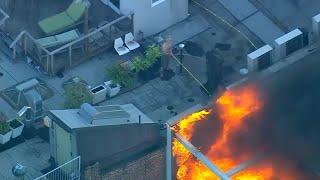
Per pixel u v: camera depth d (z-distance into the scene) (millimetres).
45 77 66062
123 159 59750
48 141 62938
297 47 61156
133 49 67188
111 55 67125
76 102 63500
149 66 65938
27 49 66562
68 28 67125
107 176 59688
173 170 60375
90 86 65625
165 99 65250
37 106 63250
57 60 66375
